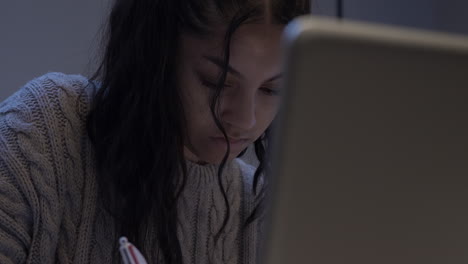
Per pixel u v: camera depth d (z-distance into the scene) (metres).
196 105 0.88
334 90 0.35
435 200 0.40
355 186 0.38
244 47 0.79
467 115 0.37
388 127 0.36
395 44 0.35
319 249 0.39
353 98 0.35
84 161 0.94
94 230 0.94
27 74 1.95
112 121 0.93
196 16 0.81
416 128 0.37
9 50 1.92
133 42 0.90
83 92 0.95
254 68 0.81
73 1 1.99
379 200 0.39
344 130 0.36
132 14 0.91
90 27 2.01
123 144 0.91
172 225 0.95
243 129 0.87
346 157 0.37
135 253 0.49
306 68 0.34
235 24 0.78
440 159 0.38
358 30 0.34
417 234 0.41
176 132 0.91
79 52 2.01
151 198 0.92
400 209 0.39
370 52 0.34
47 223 0.89
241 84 0.83
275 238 0.39
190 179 1.02
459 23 2.58
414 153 0.38
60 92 0.93
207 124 0.89
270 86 0.86
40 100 0.91
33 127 0.89
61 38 1.98
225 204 1.08
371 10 2.54
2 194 0.86
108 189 0.92
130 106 0.91
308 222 0.38
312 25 0.33
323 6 2.42
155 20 0.87
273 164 0.37
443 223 0.41
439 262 0.42
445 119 0.37
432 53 0.35
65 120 0.92
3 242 0.86
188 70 0.86
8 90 1.93
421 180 0.39
